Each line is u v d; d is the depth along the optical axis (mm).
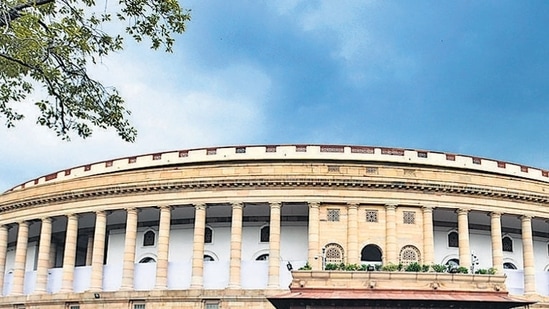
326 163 63219
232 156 67938
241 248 62094
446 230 65812
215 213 65312
